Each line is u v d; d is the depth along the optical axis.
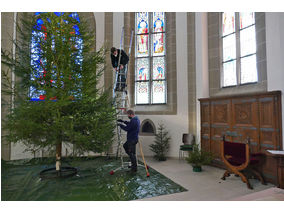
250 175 4.30
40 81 4.50
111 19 7.57
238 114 4.95
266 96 4.23
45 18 4.55
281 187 3.54
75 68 4.75
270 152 3.59
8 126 4.16
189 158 5.18
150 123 7.25
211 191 3.68
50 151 4.82
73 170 5.02
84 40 4.93
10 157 6.28
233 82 5.86
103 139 4.66
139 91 7.73
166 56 7.48
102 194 3.54
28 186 3.97
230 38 6.00
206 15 6.62
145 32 7.77
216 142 5.61
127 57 5.86
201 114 6.22
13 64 4.52
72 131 4.09
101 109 4.75
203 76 6.43
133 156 5.06
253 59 5.23
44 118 4.29
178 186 3.96
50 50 4.44
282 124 3.96
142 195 3.49
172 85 7.12
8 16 6.29
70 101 4.19
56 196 3.45
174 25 7.23
